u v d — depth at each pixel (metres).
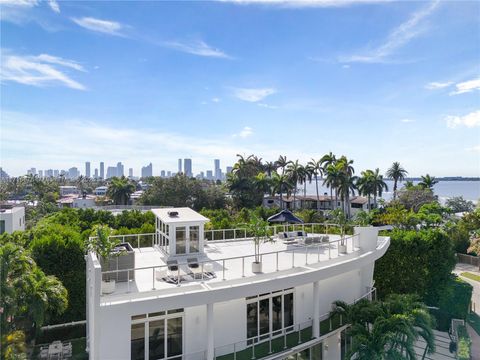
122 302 12.59
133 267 15.54
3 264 16.12
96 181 198.00
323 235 25.83
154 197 73.06
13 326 17.75
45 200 81.31
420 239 30.78
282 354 15.49
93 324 13.09
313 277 16.92
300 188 116.94
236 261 18.97
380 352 16.33
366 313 18.31
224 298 14.08
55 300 17.61
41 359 17.81
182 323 14.75
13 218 45.09
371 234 22.98
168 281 15.30
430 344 18.73
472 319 31.67
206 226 32.59
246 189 77.75
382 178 82.44
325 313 19.86
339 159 80.38
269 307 17.19
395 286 30.27
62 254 22.94
